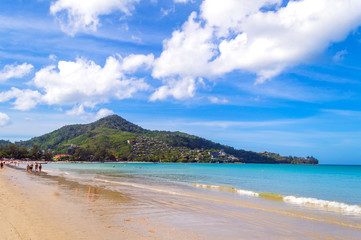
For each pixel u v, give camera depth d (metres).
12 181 29.30
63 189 23.45
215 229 11.14
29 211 12.71
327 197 25.91
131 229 10.44
